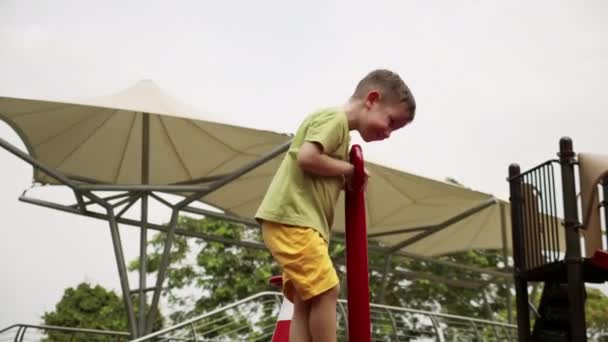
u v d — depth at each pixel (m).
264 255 19.44
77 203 8.61
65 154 9.01
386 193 10.22
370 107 2.50
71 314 21.09
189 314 19.00
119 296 21.88
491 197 10.12
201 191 8.29
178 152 9.05
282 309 4.26
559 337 5.66
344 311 9.08
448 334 11.61
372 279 18.92
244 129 8.04
